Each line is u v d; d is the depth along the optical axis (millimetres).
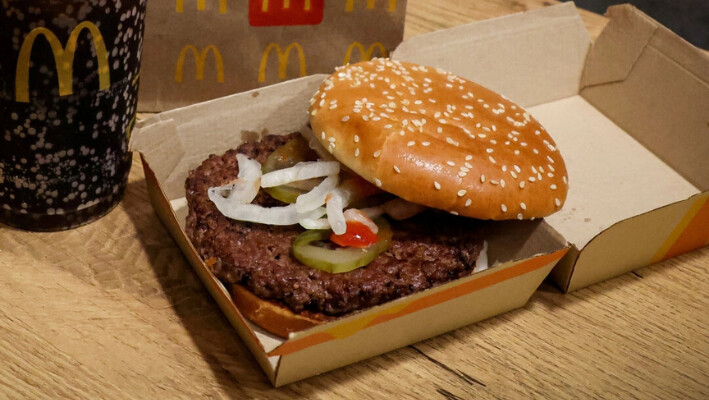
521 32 585
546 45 596
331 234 466
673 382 479
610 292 516
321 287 452
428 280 465
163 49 545
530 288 488
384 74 510
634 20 589
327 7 548
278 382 448
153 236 503
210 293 479
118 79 464
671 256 537
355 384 460
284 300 454
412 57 558
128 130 489
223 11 538
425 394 460
